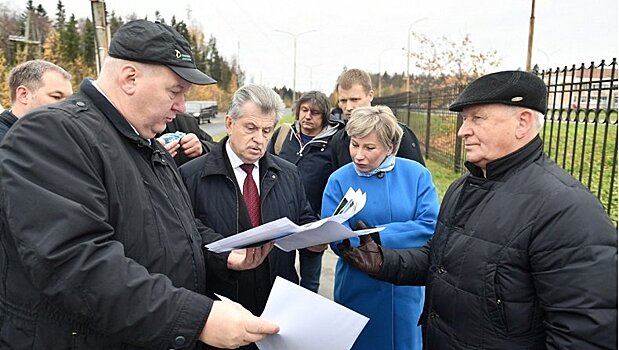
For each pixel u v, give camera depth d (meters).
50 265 1.08
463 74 18.55
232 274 1.99
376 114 2.36
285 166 2.41
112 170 1.27
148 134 1.44
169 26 1.42
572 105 4.04
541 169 1.47
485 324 1.48
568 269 1.28
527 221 1.39
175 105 1.43
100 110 1.34
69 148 1.18
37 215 1.09
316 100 3.63
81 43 33.66
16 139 1.17
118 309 1.12
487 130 1.52
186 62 1.39
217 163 2.19
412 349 2.44
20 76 2.68
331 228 1.53
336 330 1.39
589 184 3.64
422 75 20.67
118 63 1.35
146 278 1.16
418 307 2.46
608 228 1.31
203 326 1.18
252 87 2.16
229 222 2.14
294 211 2.33
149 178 1.42
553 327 1.32
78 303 1.10
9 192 1.12
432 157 11.27
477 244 1.50
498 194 1.51
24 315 1.24
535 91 1.49
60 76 2.76
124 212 1.28
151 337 1.14
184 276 1.43
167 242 1.39
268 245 1.81
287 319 1.38
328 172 3.55
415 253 2.04
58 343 1.23
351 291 2.42
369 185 2.41
